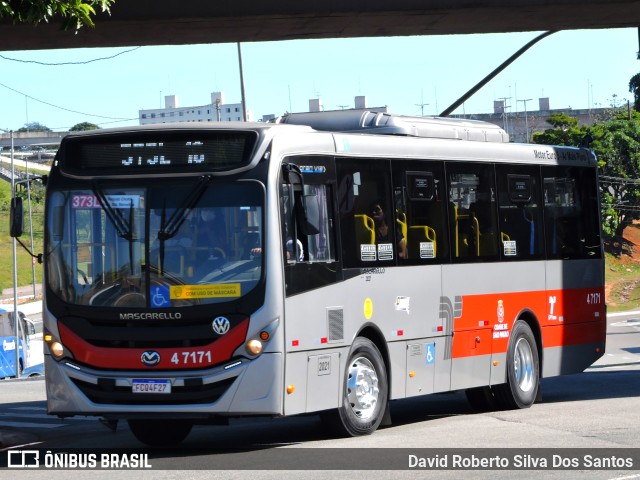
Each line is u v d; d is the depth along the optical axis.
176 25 21.88
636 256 112.12
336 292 14.86
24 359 60.88
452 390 17.48
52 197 14.40
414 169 16.91
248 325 13.57
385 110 17.88
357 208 15.55
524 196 19.72
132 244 13.94
